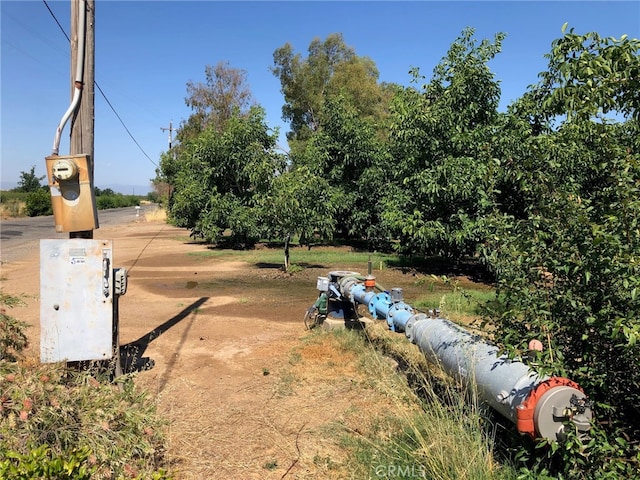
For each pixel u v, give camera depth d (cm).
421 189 1210
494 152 1062
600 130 321
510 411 292
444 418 347
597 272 290
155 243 2261
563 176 390
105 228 3441
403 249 1502
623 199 279
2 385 287
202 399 478
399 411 421
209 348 648
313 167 1892
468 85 1228
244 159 1883
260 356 613
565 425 266
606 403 291
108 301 477
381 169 1805
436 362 389
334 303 708
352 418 432
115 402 313
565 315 316
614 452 272
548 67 477
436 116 1216
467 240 1251
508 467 316
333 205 1709
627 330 243
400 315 479
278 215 1313
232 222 1922
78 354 469
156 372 555
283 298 995
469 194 1121
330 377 535
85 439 279
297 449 382
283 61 4909
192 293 1052
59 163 461
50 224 3519
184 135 4431
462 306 808
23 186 6850
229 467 356
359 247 2042
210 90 4603
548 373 274
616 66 321
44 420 275
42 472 227
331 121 1981
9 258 1650
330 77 4775
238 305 925
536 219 329
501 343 327
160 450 348
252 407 461
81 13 496
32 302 915
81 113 500
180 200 2045
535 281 336
